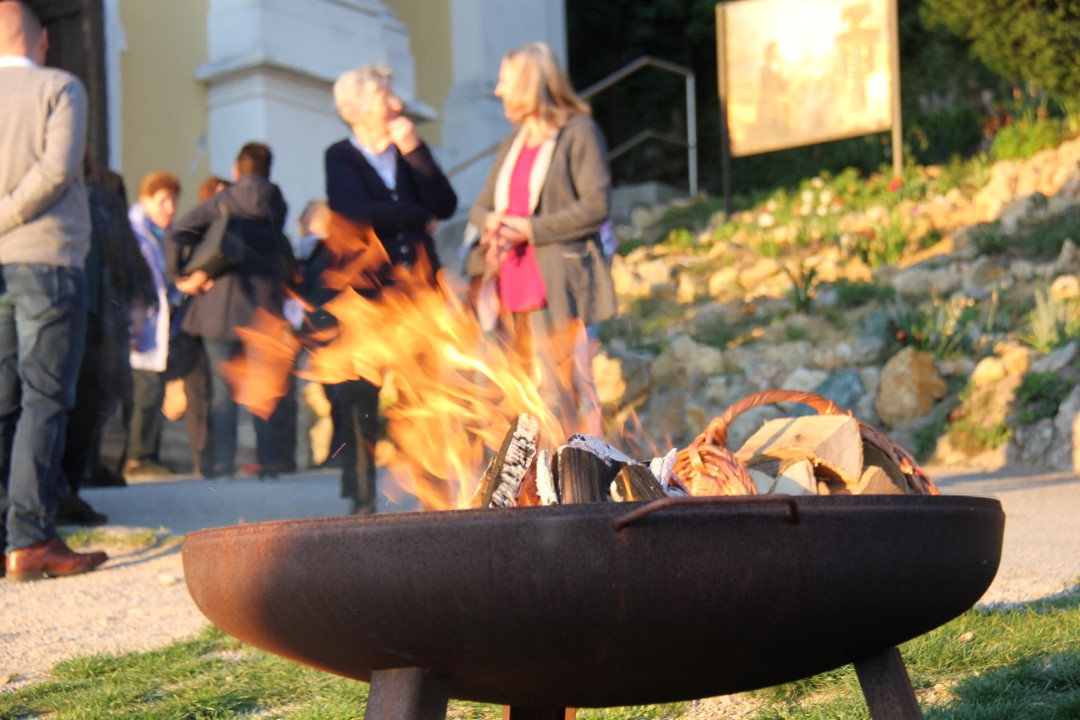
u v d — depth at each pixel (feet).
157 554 16.34
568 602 4.87
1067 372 24.45
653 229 39.14
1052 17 34.27
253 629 5.68
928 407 26.07
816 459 10.22
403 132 17.20
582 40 59.26
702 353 28.91
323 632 5.33
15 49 14.76
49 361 14.66
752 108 37.60
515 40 45.01
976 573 5.65
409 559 4.97
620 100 58.59
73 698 10.12
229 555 5.52
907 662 9.77
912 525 5.22
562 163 15.51
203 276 22.48
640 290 33.40
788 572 4.94
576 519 4.84
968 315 27.66
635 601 4.86
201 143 35.65
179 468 28.27
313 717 9.21
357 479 18.01
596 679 5.26
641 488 6.36
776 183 49.52
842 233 33.73
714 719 9.11
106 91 30.68
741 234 36.11
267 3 35.19
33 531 14.82
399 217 16.89
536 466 6.81
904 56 47.88
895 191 35.19
